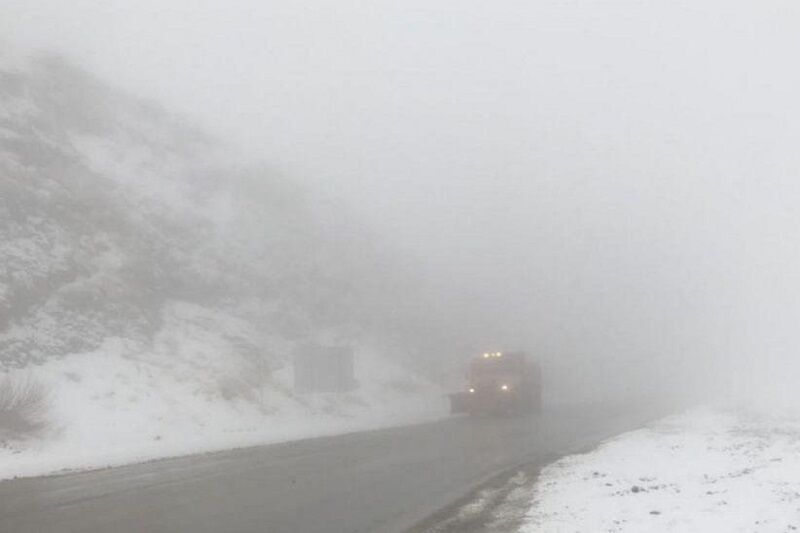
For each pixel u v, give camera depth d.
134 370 28.19
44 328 27.36
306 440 25.06
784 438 21.50
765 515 10.27
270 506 12.71
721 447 19.86
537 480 15.88
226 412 28.84
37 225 31.17
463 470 17.70
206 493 13.97
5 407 21.17
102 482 15.32
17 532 10.38
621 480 14.98
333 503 13.14
